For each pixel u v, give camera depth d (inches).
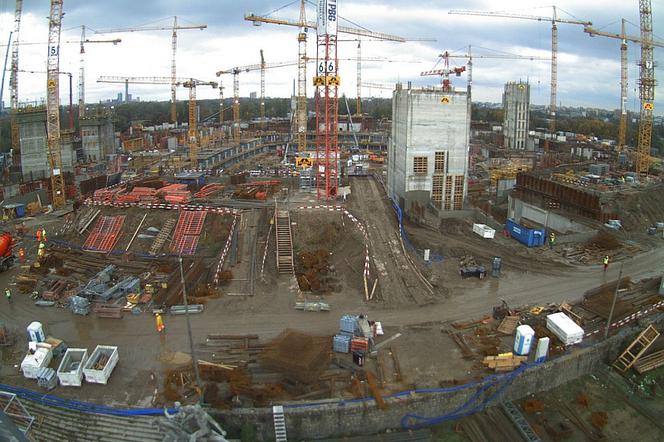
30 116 3846.0
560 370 1301.7
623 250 2089.1
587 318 1502.2
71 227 2247.8
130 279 1699.1
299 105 5108.3
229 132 7091.5
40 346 1258.6
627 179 3189.0
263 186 2765.7
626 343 1422.2
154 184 2709.2
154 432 1050.7
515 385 1243.2
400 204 2576.3
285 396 1145.4
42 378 1165.7
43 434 1069.8
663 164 4092.0
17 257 1989.4
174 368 1232.8
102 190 2608.3
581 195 2522.1
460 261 1958.7
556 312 1530.5
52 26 2866.6
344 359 1279.5
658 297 1626.5
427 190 2532.0
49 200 3031.5
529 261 1962.4
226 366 1228.5
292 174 3403.1
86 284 1684.3
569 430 1170.6
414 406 1144.8
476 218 2452.0
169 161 4493.1
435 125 2470.5
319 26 2369.6
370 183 2982.3
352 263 1852.9
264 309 1534.2
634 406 1268.5
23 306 1561.3
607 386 1332.4
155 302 1547.7
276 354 1218.0
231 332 1400.1
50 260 1881.2
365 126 7519.7
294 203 2383.1
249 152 5625.0
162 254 1951.3
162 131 7411.4
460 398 1177.4
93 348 1320.1
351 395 1153.4
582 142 5910.4
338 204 2384.4
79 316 1496.1
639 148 3836.1
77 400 1127.0
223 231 2070.6
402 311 1536.7
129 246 2023.9
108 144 5305.1
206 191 2598.4
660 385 1342.3
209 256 1913.1
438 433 1156.5
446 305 1583.4
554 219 2596.0
